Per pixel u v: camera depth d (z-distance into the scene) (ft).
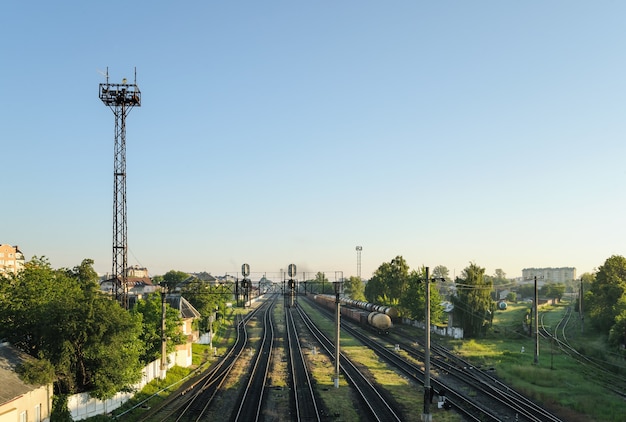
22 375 85.10
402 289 313.73
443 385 128.16
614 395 118.11
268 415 103.09
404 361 164.86
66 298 102.89
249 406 110.32
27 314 100.48
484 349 188.24
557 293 517.55
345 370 150.10
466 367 152.46
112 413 102.83
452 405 106.83
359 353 185.16
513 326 255.91
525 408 104.37
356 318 285.84
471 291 220.02
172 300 171.32
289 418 100.83
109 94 168.76
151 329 140.77
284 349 198.49
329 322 311.88
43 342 94.79
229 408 109.70
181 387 130.62
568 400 111.34
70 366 97.35
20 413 80.28
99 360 99.04
